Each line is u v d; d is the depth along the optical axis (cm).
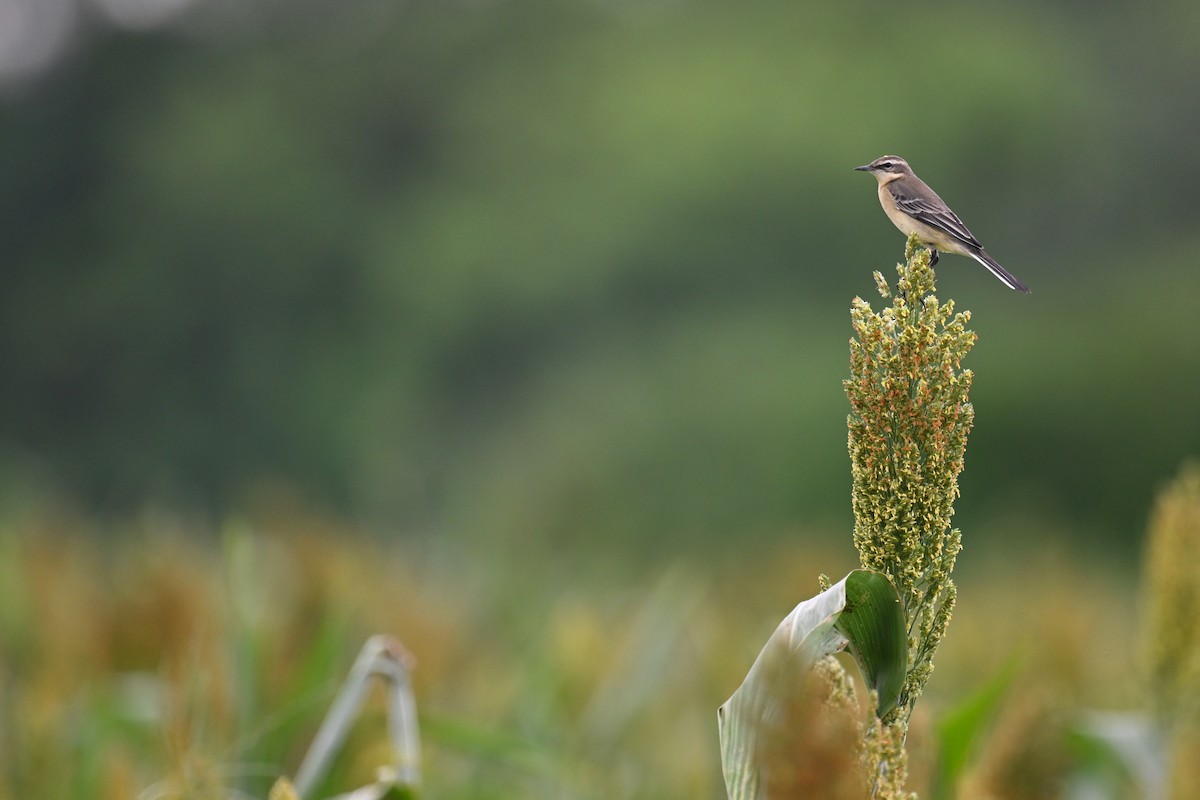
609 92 5838
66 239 5919
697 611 1138
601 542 3481
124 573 934
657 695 942
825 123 5300
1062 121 5403
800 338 4812
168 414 5519
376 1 6569
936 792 559
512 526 3409
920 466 373
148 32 6378
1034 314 4528
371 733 684
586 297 5306
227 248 5688
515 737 719
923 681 376
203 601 877
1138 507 3872
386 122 6212
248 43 6481
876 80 5422
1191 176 5347
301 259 5716
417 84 6178
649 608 921
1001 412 3969
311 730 696
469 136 6034
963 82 5362
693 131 5403
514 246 5475
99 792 691
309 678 720
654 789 840
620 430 4272
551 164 5750
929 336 373
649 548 3684
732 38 5819
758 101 5394
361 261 5747
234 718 679
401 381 5438
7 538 1245
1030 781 573
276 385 5494
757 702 340
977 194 5366
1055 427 3959
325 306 5688
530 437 4531
